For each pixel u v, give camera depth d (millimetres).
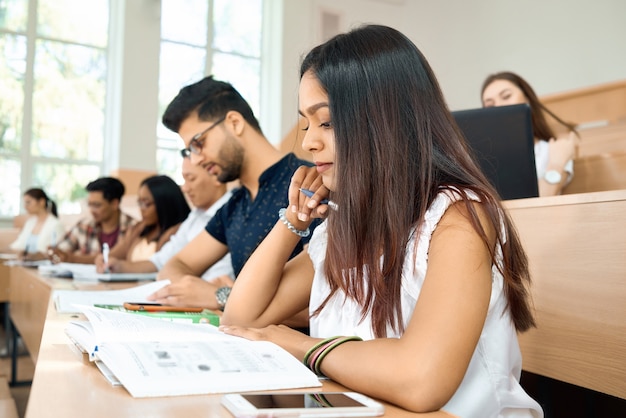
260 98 8125
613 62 6105
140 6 7172
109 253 3559
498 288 892
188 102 1803
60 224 4820
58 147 7074
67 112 7121
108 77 7297
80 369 752
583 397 1622
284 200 1733
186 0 7695
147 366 680
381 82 875
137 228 3535
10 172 6855
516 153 1724
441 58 7949
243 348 789
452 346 714
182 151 2004
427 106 896
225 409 594
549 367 1288
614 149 2768
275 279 1168
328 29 8133
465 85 7664
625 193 1132
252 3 8086
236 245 1811
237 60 7992
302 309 1215
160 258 2744
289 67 7922
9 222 6816
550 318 1287
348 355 754
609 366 1157
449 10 7832
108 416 557
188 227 2758
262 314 1162
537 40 6828
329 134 920
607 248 1168
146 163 7129
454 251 799
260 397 625
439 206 851
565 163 2441
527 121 1719
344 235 893
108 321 891
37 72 7000
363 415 607
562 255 1261
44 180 7000
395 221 861
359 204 875
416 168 878
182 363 702
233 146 1812
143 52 7180
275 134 7922
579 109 4867
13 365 3418
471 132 1761
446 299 753
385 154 865
